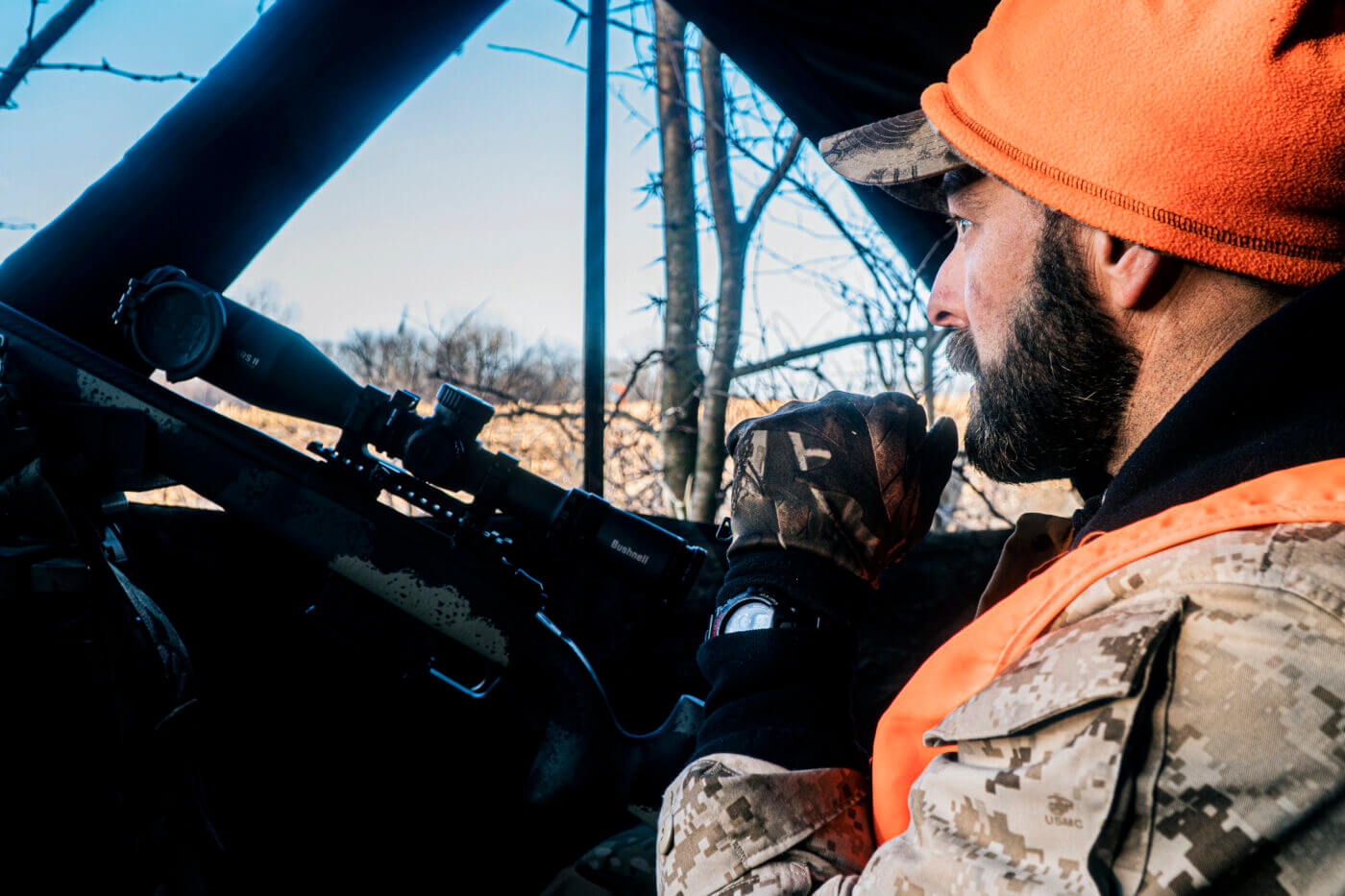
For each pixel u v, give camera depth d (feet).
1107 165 1.67
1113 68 1.66
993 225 2.03
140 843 2.89
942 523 11.15
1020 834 1.37
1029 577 2.39
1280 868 1.22
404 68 4.20
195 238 3.96
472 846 4.67
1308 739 1.23
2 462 2.88
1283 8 1.48
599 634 5.04
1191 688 1.31
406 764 4.61
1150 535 1.51
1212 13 1.55
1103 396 1.90
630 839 3.82
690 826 1.96
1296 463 1.44
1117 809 1.28
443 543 3.84
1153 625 1.35
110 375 3.50
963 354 2.31
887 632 5.84
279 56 3.92
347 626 3.85
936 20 4.91
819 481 2.40
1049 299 1.90
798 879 1.84
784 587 2.33
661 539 3.70
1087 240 1.84
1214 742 1.27
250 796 4.36
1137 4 1.63
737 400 10.64
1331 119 1.51
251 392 3.63
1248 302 1.73
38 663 2.70
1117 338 1.86
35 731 2.68
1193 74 1.57
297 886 4.40
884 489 2.45
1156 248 1.64
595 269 5.78
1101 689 1.32
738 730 2.10
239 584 4.43
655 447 11.64
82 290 3.77
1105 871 1.27
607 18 5.77
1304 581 1.30
